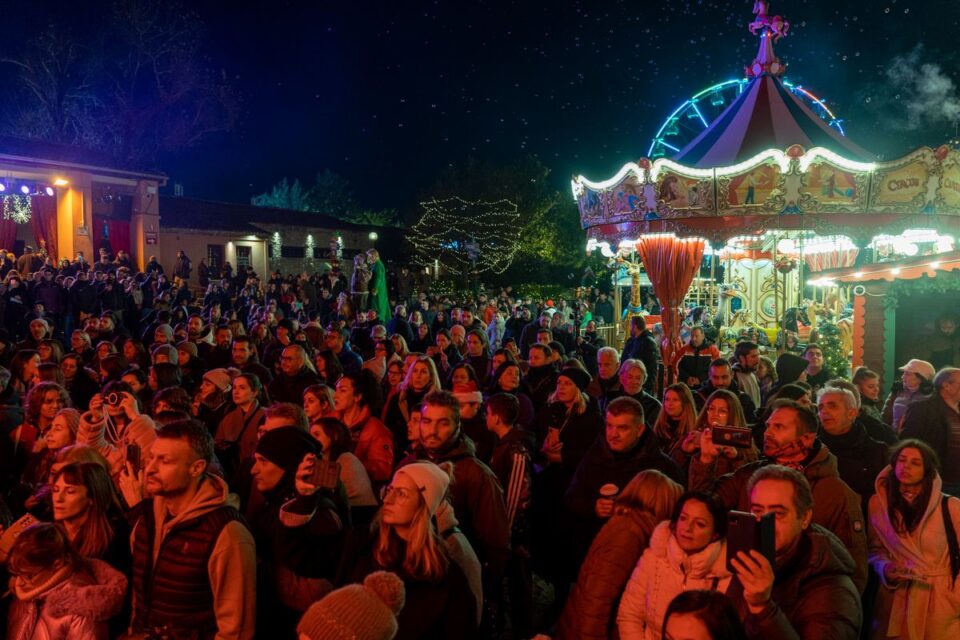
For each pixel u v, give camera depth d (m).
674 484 3.76
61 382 7.01
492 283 45.38
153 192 31.53
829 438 5.04
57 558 3.54
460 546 3.43
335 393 5.71
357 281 18.34
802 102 15.45
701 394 7.29
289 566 3.59
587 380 6.05
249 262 38.44
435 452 4.28
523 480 5.11
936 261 10.21
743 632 2.20
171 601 3.31
